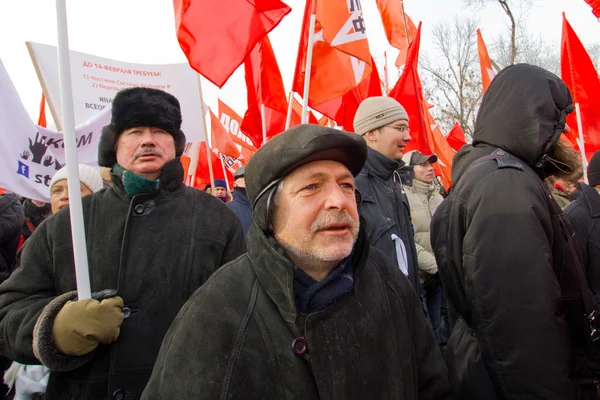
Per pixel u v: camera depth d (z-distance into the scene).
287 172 1.11
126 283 1.57
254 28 2.63
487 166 1.58
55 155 3.14
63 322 1.39
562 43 4.44
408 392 1.17
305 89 2.78
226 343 1.04
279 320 1.07
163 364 1.08
